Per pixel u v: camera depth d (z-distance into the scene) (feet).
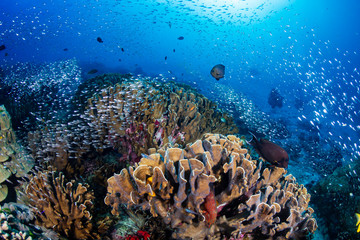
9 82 39.55
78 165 15.75
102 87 23.72
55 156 15.17
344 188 22.03
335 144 47.47
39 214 9.42
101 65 95.09
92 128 17.44
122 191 6.99
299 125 58.44
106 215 10.27
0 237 6.86
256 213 6.54
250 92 98.53
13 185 13.29
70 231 9.48
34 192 10.00
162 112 17.37
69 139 16.56
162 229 8.16
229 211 7.65
